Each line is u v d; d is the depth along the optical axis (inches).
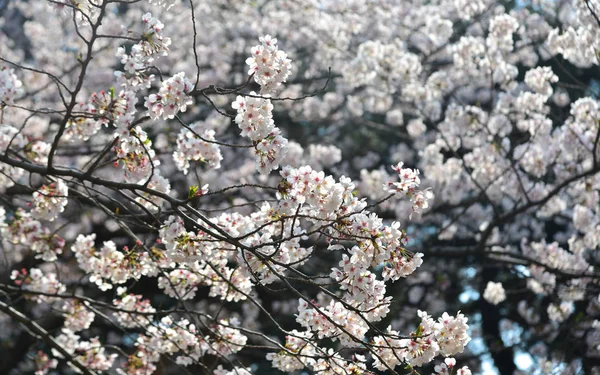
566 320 471.5
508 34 416.8
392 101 532.1
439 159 465.4
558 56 578.9
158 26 185.5
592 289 385.7
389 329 185.8
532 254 456.1
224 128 553.9
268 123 172.4
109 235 474.0
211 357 303.1
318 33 542.0
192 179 509.7
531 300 562.6
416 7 552.7
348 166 632.4
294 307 540.1
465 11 453.7
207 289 506.9
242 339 237.6
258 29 578.6
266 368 643.5
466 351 565.0
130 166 190.9
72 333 278.7
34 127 467.8
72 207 528.1
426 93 474.3
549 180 474.3
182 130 212.5
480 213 519.2
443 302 556.4
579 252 418.0
